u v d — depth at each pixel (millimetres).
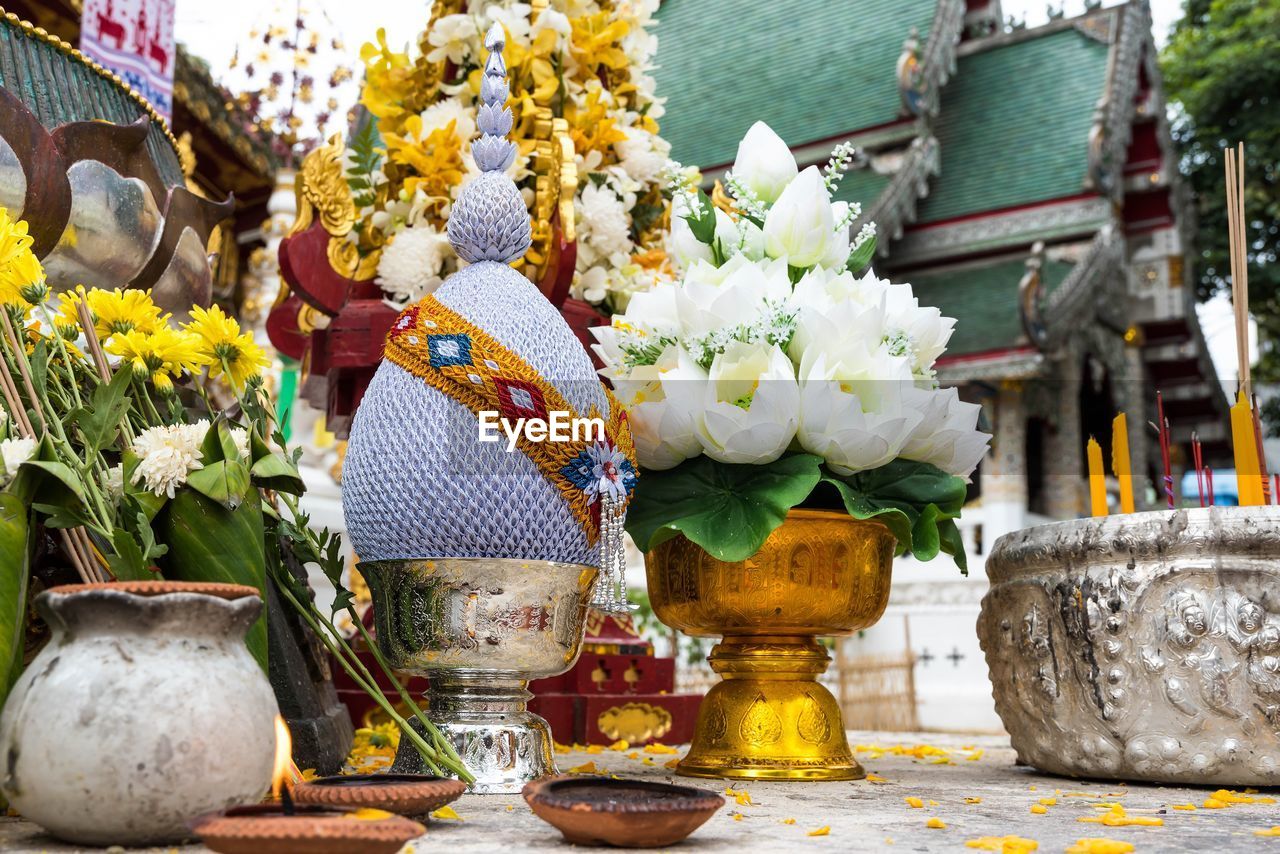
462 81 3459
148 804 1428
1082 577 2568
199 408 2613
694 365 2535
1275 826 1881
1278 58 19203
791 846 1606
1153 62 19031
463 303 2238
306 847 1254
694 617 2635
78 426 2010
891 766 3148
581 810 1509
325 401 3746
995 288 17328
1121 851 1563
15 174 2430
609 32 3445
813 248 2732
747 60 17953
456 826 1760
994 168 18562
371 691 2211
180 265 2906
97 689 1440
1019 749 2816
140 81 4277
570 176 3070
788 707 2613
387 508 2146
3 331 1989
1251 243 19969
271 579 2490
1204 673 2400
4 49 2697
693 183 3332
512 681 2227
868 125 16078
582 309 3260
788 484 2449
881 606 2682
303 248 3346
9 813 1838
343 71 7781
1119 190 17625
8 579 1731
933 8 16766
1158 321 18641
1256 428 2639
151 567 1978
